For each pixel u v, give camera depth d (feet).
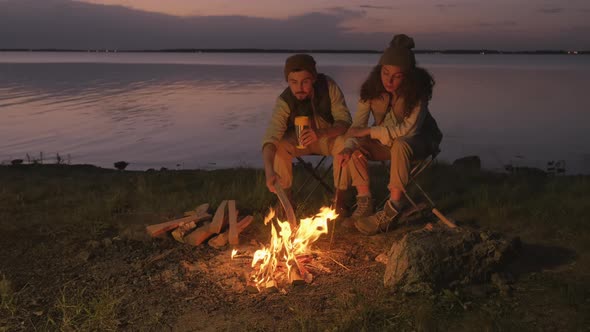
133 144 91.86
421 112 11.51
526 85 294.05
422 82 11.46
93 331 7.83
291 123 12.12
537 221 12.28
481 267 8.91
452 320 7.77
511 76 440.04
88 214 13.57
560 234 11.30
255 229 12.41
